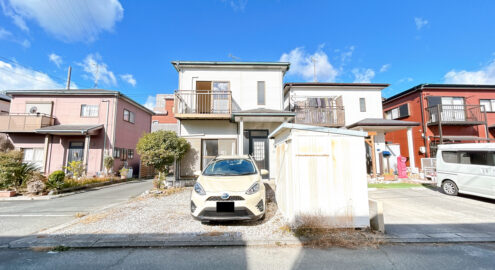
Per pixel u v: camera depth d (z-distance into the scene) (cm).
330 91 1241
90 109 1327
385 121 1081
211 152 923
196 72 988
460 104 1283
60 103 1320
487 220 443
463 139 1160
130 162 1530
